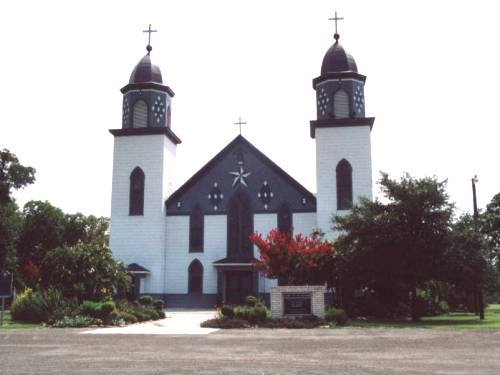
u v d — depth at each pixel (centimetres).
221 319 2319
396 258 2606
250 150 4256
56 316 2452
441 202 2662
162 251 4131
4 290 2397
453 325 2333
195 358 1281
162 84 4369
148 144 4256
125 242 4134
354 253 2697
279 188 4156
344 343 1600
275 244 2980
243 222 4138
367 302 2922
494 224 5028
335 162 4038
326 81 4159
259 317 2339
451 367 1127
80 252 2902
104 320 2436
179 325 2431
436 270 2577
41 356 1321
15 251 5094
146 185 4203
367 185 3981
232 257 4075
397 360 1234
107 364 1183
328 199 3994
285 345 1560
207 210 4200
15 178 5312
